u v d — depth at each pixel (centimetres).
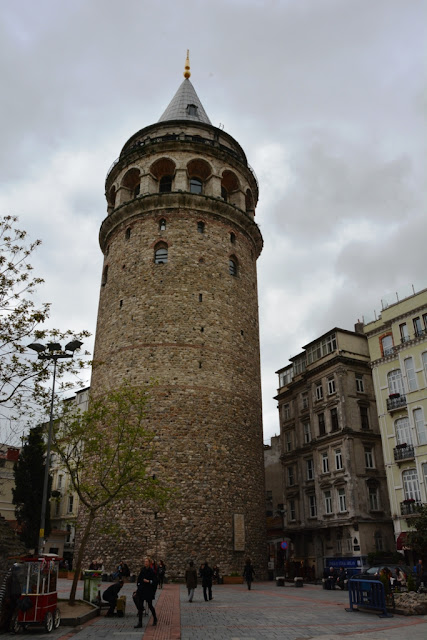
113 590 1886
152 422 3547
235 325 4097
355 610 2019
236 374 3941
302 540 4703
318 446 4600
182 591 2778
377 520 4066
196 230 4216
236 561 3444
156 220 4231
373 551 3947
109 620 1772
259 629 1563
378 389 4244
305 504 4678
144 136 4847
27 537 4325
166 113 5300
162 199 4241
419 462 3716
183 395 3650
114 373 3822
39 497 4466
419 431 3784
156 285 3975
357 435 4294
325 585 3177
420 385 3850
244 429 3853
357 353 4644
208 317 3950
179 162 4431
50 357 2270
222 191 4791
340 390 4444
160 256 4122
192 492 3419
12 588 1539
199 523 3362
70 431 2458
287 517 4894
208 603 2261
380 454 4341
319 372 4762
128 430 2484
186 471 3459
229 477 3606
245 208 4741
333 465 4378
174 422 3566
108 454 2456
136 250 4181
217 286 4103
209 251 4184
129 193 4678
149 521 3297
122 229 4391
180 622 1708
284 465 5084
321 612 1972
